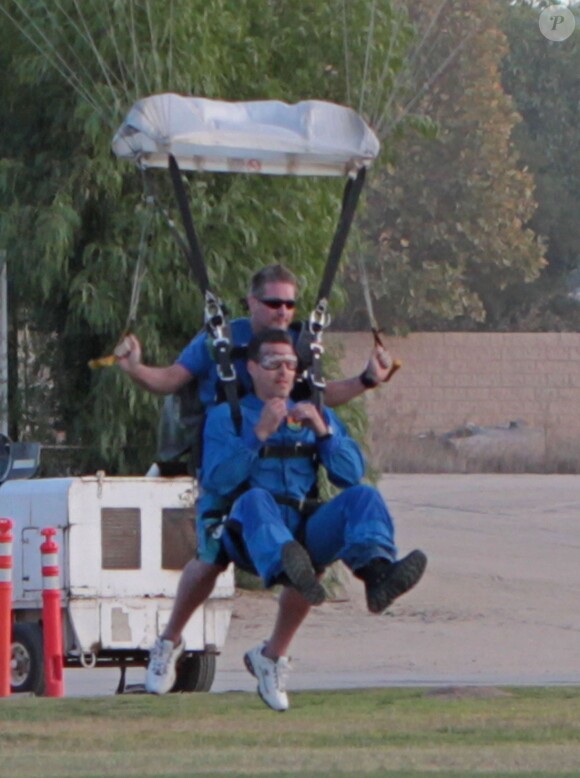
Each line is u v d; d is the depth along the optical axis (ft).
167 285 199.11
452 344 429.79
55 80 194.80
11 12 189.26
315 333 89.35
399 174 461.78
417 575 83.41
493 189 467.11
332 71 204.33
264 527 82.33
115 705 104.73
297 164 99.76
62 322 208.74
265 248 205.05
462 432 419.33
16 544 135.44
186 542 137.39
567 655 169.68
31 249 194.59
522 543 254.68
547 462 409.69
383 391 425.28
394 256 453.17
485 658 166.61
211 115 95.45
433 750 84.07
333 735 90.33
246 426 85.61
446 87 457.27
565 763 78.74
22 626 131.85
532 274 482.69
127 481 136.15
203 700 107.45
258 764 78.79
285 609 89.81
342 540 85.66
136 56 123.03
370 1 195.83
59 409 211.20
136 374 88.28
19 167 198.29
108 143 191.72
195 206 197.47
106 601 134.21
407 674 152.97
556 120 541.34
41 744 88.43
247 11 203.62
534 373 429.79
